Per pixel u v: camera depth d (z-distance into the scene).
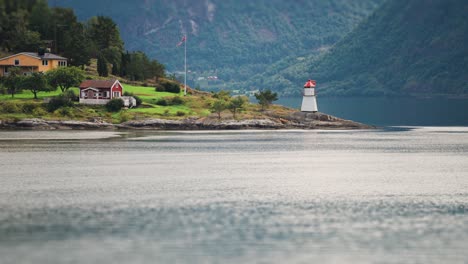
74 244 131.50
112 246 130.38
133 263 121.00
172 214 155.50
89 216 153.00
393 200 175.38
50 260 122.50
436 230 143.12
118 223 146.75
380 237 137.62
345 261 123.31
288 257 124.88
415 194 184.62
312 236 137.88
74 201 170.00
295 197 178.50
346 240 135.38
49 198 173.88
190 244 131.62
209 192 184.75
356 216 155.38
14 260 122.50
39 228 142.62
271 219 151.50
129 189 188.50
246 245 131.38
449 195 183.38
